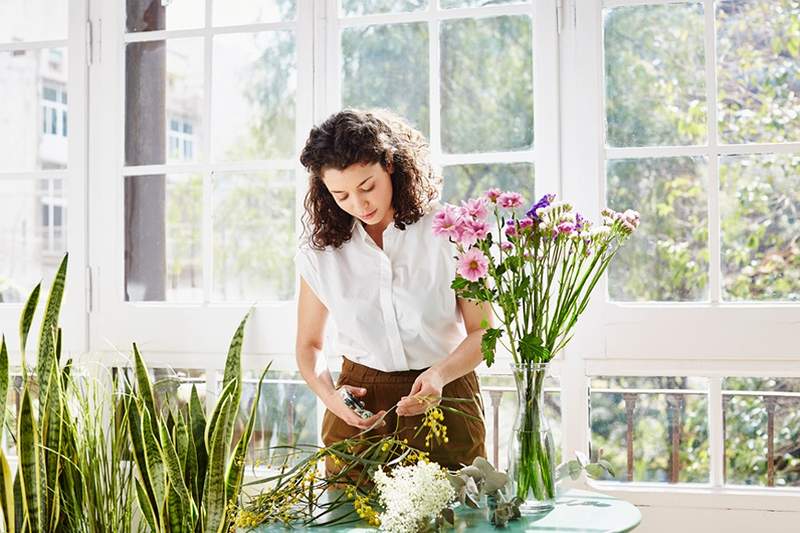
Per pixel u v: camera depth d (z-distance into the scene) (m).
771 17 2.57
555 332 2.00
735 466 2.60
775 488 2.57
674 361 2.60
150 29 2.97
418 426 2.25
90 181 3.00
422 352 2.32
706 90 2.60
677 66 2.63
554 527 1.90
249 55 2.91
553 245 2.20
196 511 2.14
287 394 2.86
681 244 2.62
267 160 2.87
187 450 2.19
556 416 2.68
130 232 2.98
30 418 2.21
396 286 2.28
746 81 2.59
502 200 1.99
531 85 2.71
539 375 1.99
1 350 2.26
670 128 2.63
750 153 2.57
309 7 2.83
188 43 2.95
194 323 2.91
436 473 1.90
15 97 3.07
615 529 1.87
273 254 2.88
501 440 2.73
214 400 2.90
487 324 2.04
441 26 2.77
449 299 2.28
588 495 2.17
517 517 1.96
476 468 2.03
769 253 2.57
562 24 2.69
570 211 2.08
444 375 2.15
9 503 2.19
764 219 2.57
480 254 1.95
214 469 2.05
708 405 2.60
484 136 2.75
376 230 2.36
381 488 1.92
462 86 2.76
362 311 2.32
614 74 2.67
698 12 2.61
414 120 2.79
